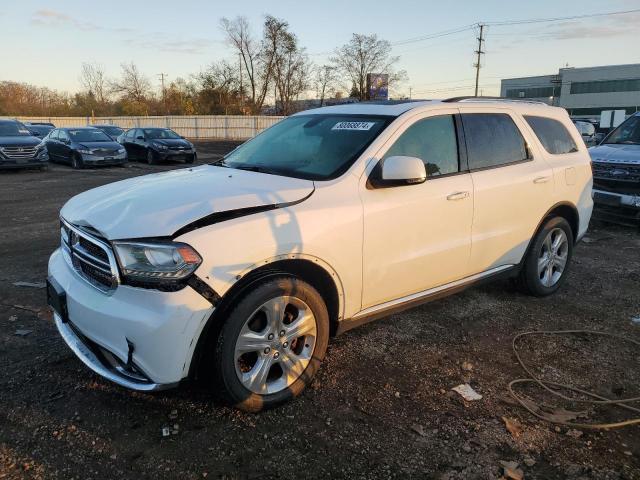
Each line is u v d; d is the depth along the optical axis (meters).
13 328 4.17
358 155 3.57
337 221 3.25
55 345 3.89
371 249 3.47
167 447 2.79
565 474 2.66
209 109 66.50
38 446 2.77
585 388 3.51
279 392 3.15
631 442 2.93
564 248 5.27
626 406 3.28
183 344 2.72
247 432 2.94
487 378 3.60
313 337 3.26
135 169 18.42
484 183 4.23
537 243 4.89
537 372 3.71
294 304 3.12
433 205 3.82
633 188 8.07
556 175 4.94
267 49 65.12
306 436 2.92
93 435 2.88
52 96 75.38
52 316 4.42
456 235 4.05
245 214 2.95
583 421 3.12
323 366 3.70
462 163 4.16
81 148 17.95
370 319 3.71
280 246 2.97
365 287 3.52
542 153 4.91
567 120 5.41
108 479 2.55
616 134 9.47
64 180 14.48
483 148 4.35
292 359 3.19
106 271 2.85
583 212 5.38
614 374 3.71
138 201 3.05
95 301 2.88
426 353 3.94
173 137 21.52
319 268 3.24
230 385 2.93
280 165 3.80
